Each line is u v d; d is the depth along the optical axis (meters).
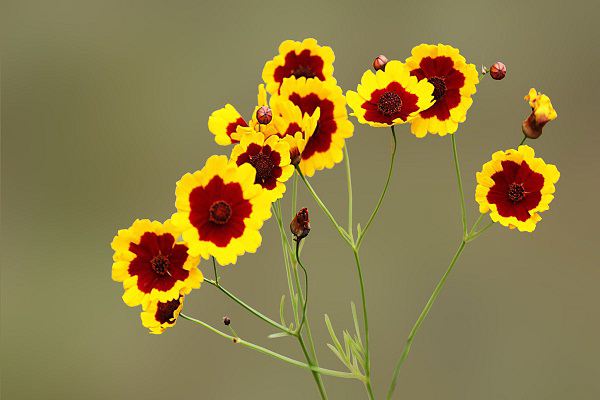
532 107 0.79
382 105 0.79
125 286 0.77
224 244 0.76
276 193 0.77
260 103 0.79
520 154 0.79
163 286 0.77
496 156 0.79
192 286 0.77
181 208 0.76
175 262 0.77
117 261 0.77
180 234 0.77
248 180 0.76
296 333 0.79
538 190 0.79
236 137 0.79
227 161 0.76
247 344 0.79
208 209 0.76
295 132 0.79
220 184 0.76
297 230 0.77
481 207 0.79
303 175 0.79
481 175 0.79
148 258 0.77
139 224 0.77
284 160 0.77
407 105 0.79
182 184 0.76
